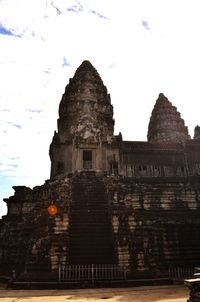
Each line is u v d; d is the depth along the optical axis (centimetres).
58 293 1609
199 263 2436
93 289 1733
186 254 2495
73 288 1767
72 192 2755
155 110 5853
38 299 1433
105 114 4528
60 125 4481
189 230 2628
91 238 2236
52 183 2781
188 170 4316
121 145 4294
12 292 1659
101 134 4297
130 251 2089
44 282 1802
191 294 1059
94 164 4119
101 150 4200
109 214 2459
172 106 5762
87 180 2945
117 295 1521
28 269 1988
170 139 5366
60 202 2358
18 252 2395
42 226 2252
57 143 4247
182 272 2056
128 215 2328
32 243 2127
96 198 2723
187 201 2992
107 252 2122
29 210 2908
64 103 4609
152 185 2964
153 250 2217
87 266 1973
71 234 2261
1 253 2680
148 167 4278
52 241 2077
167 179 3055
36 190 2964
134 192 2859
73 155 4109
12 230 2697
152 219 2581
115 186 2784
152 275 1947
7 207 3006
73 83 4706
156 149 4366
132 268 2027
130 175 4162
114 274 1897
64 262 2003
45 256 2025
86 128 4250
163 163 4347
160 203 2911
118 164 4184
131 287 1791
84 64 4878
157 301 1316
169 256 2428
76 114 4391
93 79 4694
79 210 2541
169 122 5541
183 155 4428
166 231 2553
